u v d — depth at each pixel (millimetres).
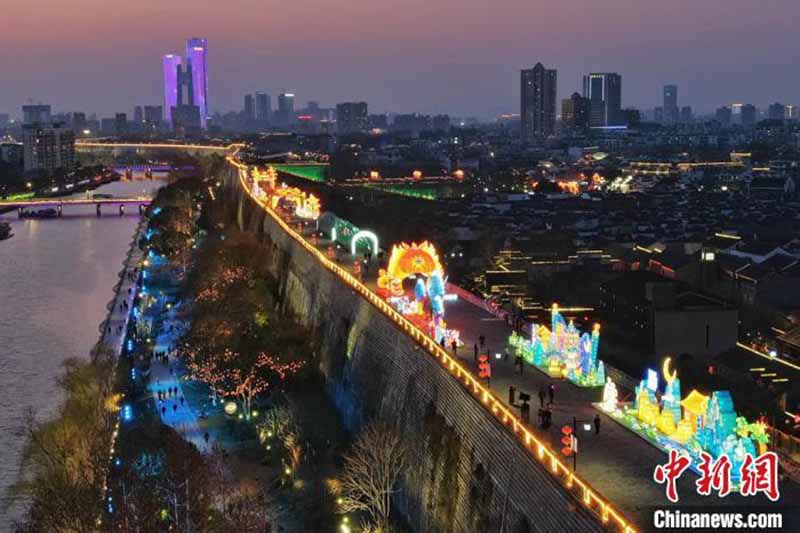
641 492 105125
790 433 152500
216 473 158500
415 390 163750
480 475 129375
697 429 118375
